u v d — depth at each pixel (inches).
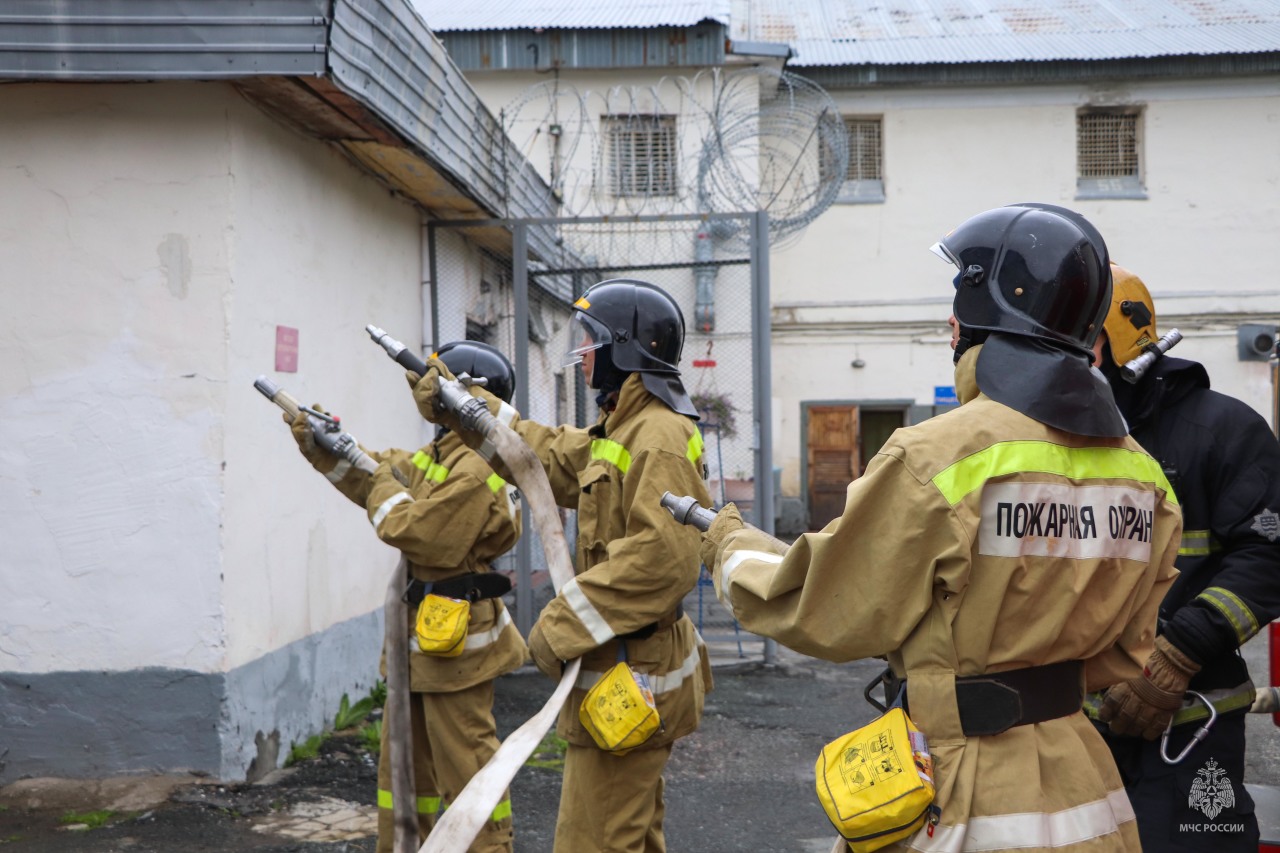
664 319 124.1
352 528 244.5
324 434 148.5
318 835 166.4
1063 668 73.5
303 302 220.2
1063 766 71.1
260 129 199.8
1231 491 101.7
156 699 184.5
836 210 701.3
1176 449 104.4
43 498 187.2
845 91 697.6
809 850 167.5
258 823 170.7
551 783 199.0
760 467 301.1
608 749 112.1
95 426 187.3
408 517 140.5
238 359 190.5
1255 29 706.2
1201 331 689.6
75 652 185.8
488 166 297.6
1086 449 74.4
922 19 768.3
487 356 167.5
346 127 216.8
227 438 186.5
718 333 452.1
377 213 267.0
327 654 228.4
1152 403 105.2
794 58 684.7
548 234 379.2
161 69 178.4
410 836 137.7
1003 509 69.6
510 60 592.4
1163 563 79.5
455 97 260.8
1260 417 104.2
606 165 583.2
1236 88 683.4
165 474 186.2
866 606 70.8
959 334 79.9
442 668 144.0
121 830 165.2
